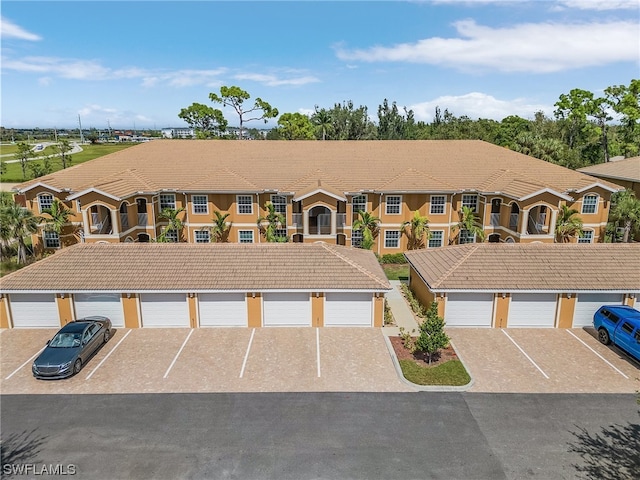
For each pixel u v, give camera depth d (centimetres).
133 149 4141
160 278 2395
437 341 1992
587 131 6925
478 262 2484
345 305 2409
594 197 3544
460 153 4131
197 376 1939
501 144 7450
